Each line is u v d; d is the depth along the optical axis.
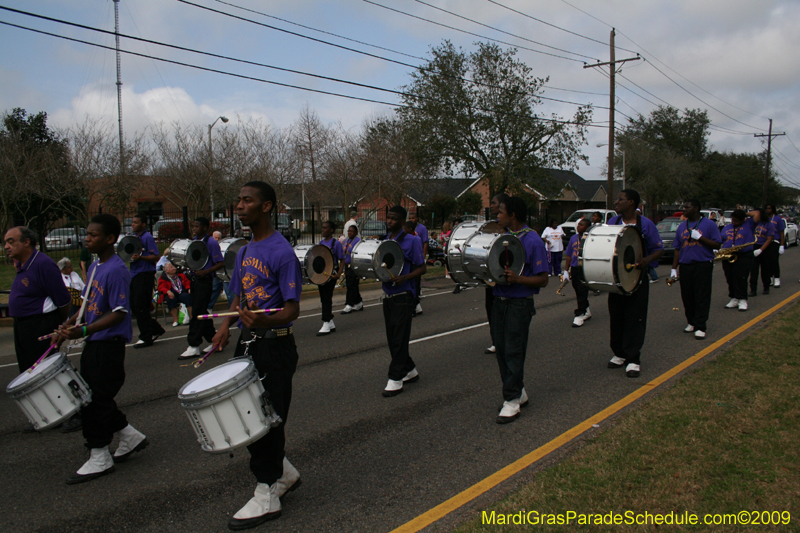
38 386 3.70
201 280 7.69
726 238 9.69
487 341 8.20
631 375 6.04
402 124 32.91
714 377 5.43
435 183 40.25
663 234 19.98
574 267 8.97
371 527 3.26
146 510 3.59
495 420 4.95
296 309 3.39
